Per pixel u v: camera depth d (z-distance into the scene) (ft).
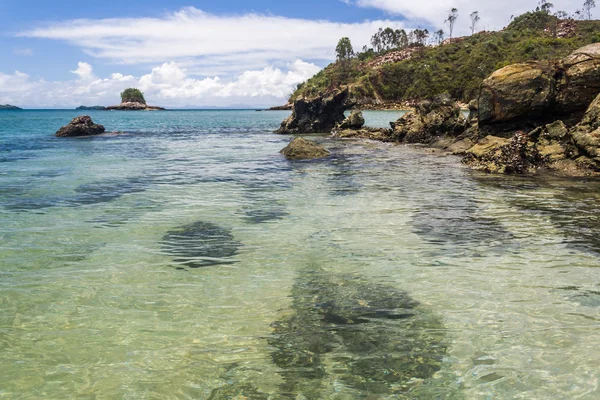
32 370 15.66
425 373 15.38
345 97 159.12
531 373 15.30
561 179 54.54
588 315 19.44
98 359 16.40
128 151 94.89
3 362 16.11
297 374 15.43
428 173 61.57
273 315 19.97
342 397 14.11
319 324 19.08
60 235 32.01
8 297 21.57
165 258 27.40
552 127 67.77
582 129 61.57
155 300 21.47
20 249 28.76
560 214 37.32
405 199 44.50
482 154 69.31
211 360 16.34
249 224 35.40
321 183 54.34
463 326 18.70
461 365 15.84
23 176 59.11
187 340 17.76
